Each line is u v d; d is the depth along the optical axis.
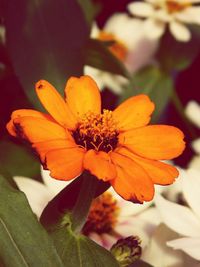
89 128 0.19
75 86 0.19
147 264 0.22
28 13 0.26
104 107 0.34
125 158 0.18
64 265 0.19
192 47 0.37
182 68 0.37
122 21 0.39
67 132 0.18
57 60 0.26
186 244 0.22
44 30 0.26
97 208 0.26
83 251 0.19
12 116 0.18
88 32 0.27
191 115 0.36
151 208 0.26
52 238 0.19
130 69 0.38
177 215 0.23
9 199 0.18
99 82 0.35
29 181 0.25
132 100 0.19
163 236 0.24
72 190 0.19
